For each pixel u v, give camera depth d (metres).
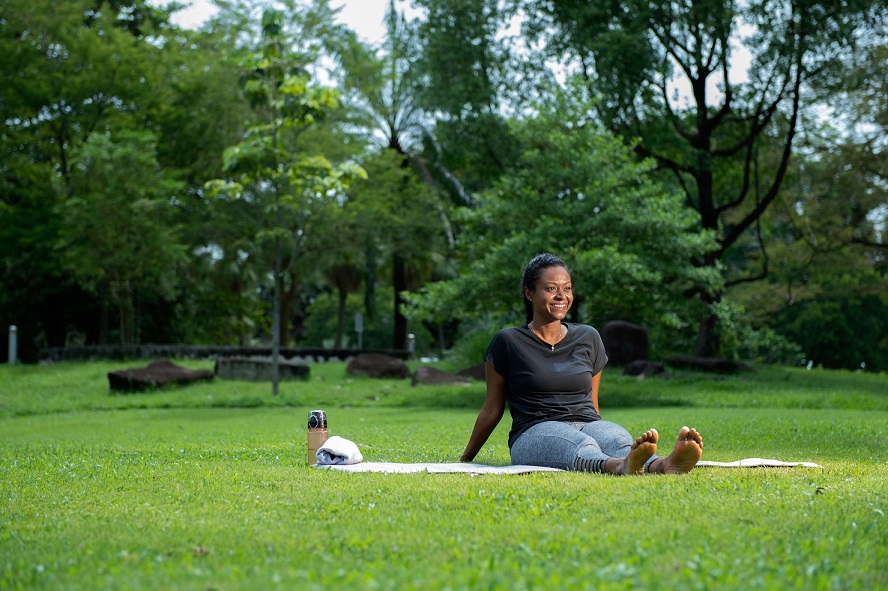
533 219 18.27
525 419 5.68
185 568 2.82
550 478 4.74
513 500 4.04
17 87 27.53
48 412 17.16
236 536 3.36
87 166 25.11
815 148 27.08
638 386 19.14
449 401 17.42
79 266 25.52
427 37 25.08
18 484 5.07
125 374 19.39
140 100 28.70
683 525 3.40
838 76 23.30
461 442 8.23
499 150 24.89
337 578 2.62
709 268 18.70
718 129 27.08
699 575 2.60
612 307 23.00
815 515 3.62
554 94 18.55
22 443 9.06
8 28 27.61
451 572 2.72
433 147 32.66
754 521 3.48
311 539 3.26
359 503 4.07
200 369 20.89
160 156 29.75
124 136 25.16
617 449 5.21
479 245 18.75
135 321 31.84
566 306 5.78
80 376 21.75
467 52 24.28
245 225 29.64
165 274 27.86
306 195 19.00
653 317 19.34
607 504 3.88
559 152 18.17
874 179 27.12
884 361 39.28
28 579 2.75
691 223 18.50
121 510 4.04
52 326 34.16
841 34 21.70
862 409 15.22
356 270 37.78
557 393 5.70
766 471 5.14
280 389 19.61
